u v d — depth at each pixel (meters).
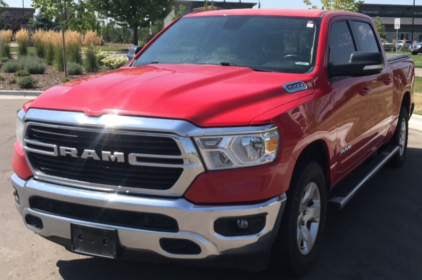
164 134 3.04
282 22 4.68
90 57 18.88
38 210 3.49
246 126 3.13
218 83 3.69
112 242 3.21
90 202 3.20
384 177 6.65
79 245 3.33
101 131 3.15
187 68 4.20
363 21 5.62
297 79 3.93
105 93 3.44
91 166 3.25
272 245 3.49
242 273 3.87
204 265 3.22
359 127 4.80
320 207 3.95
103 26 51.53
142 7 38.31
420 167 7.15
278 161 3.23
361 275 3.93
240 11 5.07
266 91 3.55
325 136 3.91
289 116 3.39
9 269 3.95
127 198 3.12
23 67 18.11
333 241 4.57
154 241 3.12
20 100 13.02
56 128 3.34
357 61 4.16
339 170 4.45
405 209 5.45
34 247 4.35
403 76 6.47
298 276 3.79
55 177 3.38
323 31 4.46
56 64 19.05
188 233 3.07
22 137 3.62
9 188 5.87
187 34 4.95
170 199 3.07
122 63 18.97
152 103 3.22
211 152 3.05
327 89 4.07
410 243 4.56
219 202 3.07
